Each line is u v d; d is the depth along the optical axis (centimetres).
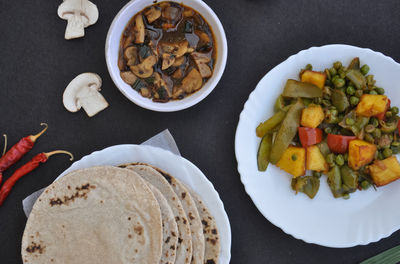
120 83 56
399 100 59
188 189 57
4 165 58
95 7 59
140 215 53
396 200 58
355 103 56
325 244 58
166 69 57
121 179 53
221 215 56
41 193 57
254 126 58
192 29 56
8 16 60
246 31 61
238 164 58
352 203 59
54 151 59
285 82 58
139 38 56
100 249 53
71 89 59
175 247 52
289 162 57
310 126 55
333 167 57
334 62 58
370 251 60
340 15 61
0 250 59
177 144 60
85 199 54
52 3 60
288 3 61
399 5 61
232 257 60
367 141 56
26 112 60
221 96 61
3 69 60
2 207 59
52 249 54
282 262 60
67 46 60
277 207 58
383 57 58
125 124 60
